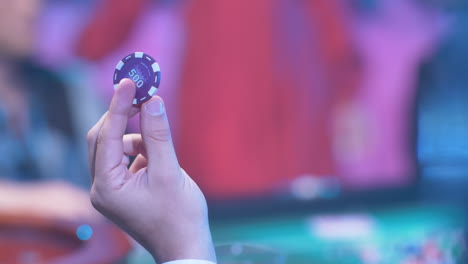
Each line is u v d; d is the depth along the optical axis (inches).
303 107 127.5
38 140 89.5
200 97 124.6
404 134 135.0
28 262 44.6
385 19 132.6
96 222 49.4
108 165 25.7
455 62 138.0
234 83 124.4
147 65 25.5
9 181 81.2
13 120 88.6
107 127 25.5
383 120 134.0
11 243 47.9
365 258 62.4
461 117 135.4
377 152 133.2
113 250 40.6
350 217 85.4
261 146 125.6
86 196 65.9
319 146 128.9
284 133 126.2
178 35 124.1
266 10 123.4
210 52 123.7
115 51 122.1
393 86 134.8
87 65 113.2
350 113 130.9
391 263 61.6
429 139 135.0
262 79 125.0
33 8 92.2
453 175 130.3
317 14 126.5
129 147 28.3
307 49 127.2
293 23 125.8
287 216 87.4
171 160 25.8
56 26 117.3
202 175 125.6
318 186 120.3
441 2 135.2
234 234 78.2
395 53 134.4
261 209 107.6
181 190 25.9
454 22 135.9
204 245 25.8
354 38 130.3
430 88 137.5
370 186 125.4
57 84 91.6
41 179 87.9
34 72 91.3
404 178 130.5
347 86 130.8
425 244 68.0
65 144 90.0
